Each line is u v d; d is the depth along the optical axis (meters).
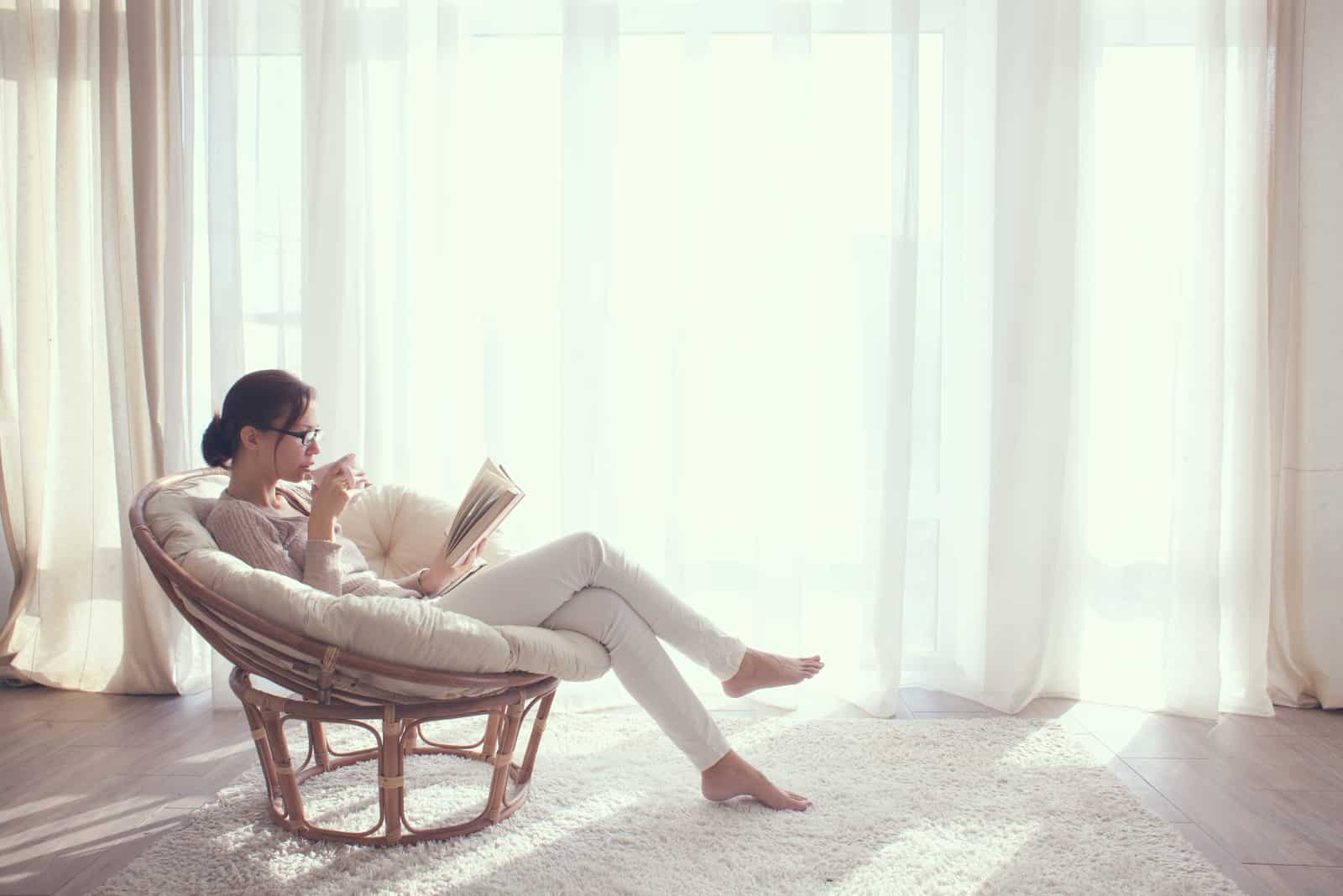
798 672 2.26
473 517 2.16
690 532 2.99
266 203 2.89
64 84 2.95
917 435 2.99
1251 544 2.88
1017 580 2.90
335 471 2.04
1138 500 2.95
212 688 2.88
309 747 2.38
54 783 2.32
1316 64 2.85
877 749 2.53
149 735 2.64
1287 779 2.38
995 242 2.88
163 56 2.92
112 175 2.90
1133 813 2.14
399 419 2.93
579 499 2.91
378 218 2.94
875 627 2.88
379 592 2.07
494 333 2.97
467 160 2.98
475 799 2.16
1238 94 2.86
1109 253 2.96
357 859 1.90
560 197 2.97
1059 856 1.94
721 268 2.94
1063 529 2.96
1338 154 2.86
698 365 2.96
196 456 3.01
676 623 2.16
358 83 2.89
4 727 2.70
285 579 1.85
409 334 2.94
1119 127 2.94
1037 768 2.40
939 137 2.96
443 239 2.93
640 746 2.54
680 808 2.15
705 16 2.89
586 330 2.89
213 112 2.84
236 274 2.87
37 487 3.02
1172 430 2.90
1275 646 2.96
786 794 2.19
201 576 1.83
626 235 2.97
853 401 2.95
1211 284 2.81
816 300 2.93
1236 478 2.89
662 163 2.96
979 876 1.86
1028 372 2.88
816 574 2.98
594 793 2.23
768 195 2.92
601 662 2.09
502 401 2.97
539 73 2.98
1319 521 2.90
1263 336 2.84
